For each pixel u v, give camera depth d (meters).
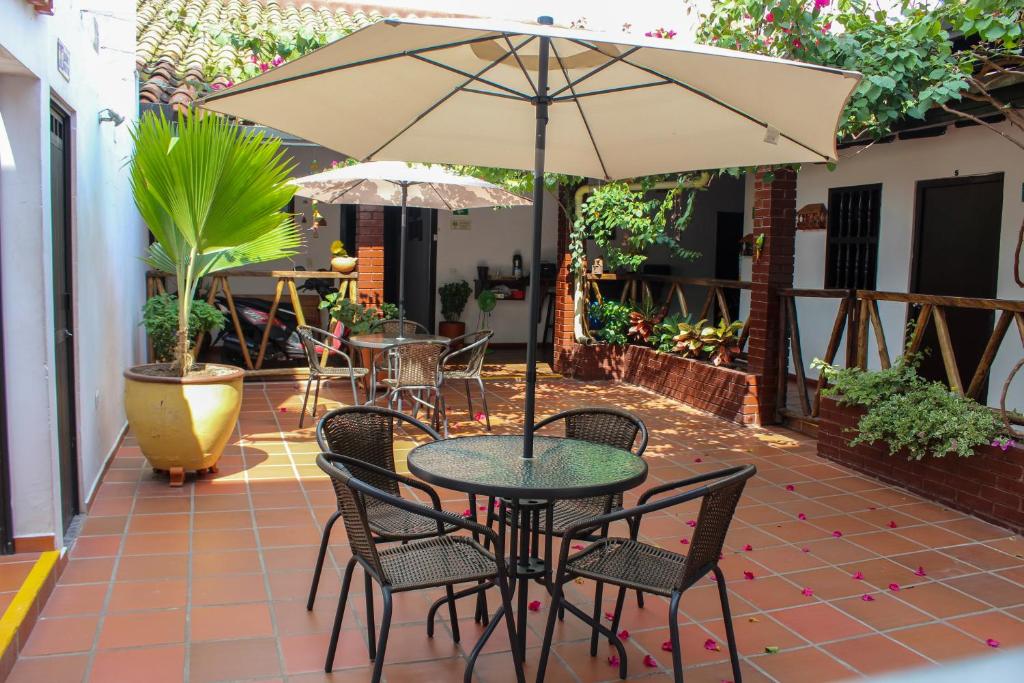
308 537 4.51
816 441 7.04
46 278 3.83
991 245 7.37
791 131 3.24
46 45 3.80
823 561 4.40
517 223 12.41
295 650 3.29
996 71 5.51
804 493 5.59
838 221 9.16
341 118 3.69
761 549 4.56
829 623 3.68
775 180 7.38
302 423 7.08
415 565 3.08
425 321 11.06
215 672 3.10
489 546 3.74
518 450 3.57
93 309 5.10
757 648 3.44
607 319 9.97
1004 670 1.25
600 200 9.18
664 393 8.98
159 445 5.22
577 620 3.66
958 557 4.49
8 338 3.80
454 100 3.81
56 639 3.30
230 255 6.05
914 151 8.12
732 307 11.91
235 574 3.99
